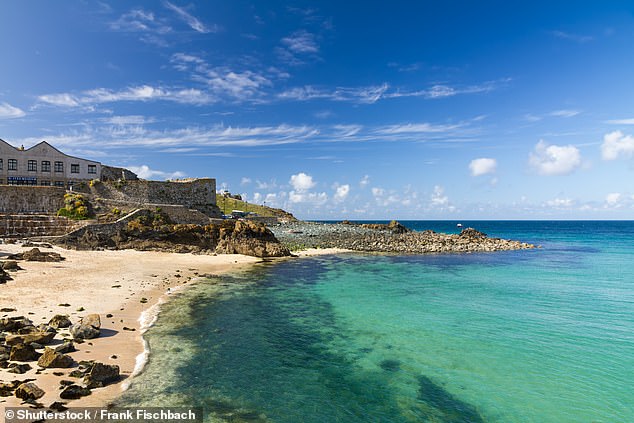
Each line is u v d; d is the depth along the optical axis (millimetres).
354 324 22891
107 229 53031
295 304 27531
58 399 11250
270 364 16234
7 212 56312
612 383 15305
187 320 21719
